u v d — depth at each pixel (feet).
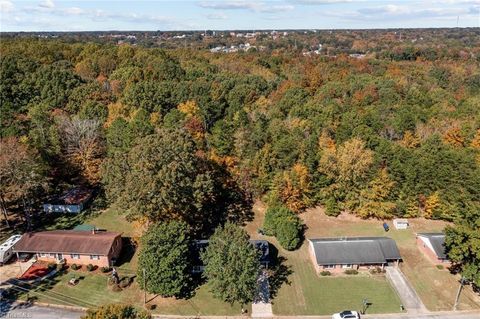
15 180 205.05
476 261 168.55
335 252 192.13
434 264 196.13
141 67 419.74
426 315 164.76
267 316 163.22
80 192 244.42
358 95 364.99
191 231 199.31
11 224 219.20
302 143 240.73
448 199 232.12
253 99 377.30
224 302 169.27
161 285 164.55
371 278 187.11
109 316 114.01
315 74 453.58
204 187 193.26
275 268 193.57
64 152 252.83
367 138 253.44
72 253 185.88
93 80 376.89
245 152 248.52
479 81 462.19
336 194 236.22
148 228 179.83
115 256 193.16
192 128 274.36
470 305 170.60
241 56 594.65
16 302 164.66
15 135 248.52
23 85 333.42
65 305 163.94
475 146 267.80
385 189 230.68
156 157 183.73
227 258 161.38
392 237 219.41
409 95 373.61
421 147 251.60
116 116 293.02
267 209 228.22
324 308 168.25
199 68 474.08
